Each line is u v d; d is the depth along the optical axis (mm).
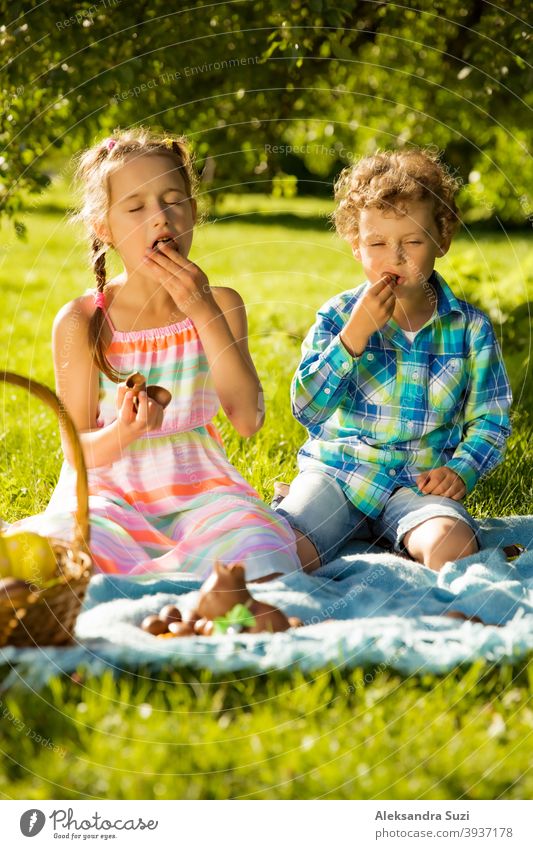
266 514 2236
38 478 3146
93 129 4309
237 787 1483
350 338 2365
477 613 1943
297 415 2475
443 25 4930
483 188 6852
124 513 2244
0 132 4027
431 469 2514
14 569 1791
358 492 2469
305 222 11477
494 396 2551
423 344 2508
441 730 1553
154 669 1662
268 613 1794
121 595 1988
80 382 2371
